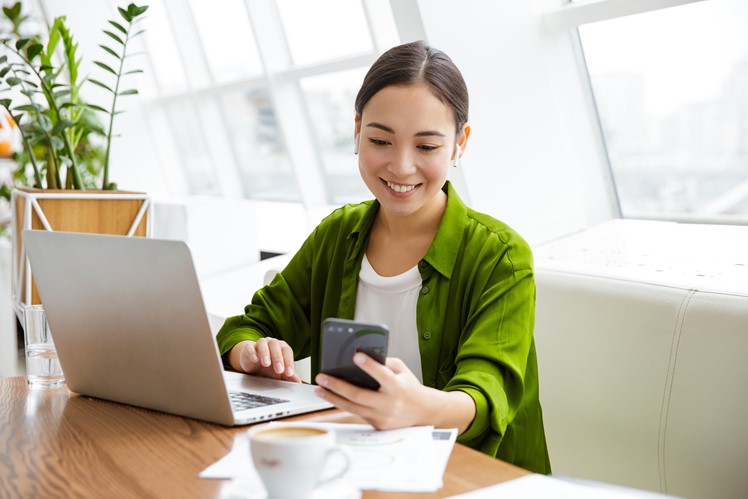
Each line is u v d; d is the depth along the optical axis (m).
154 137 5.71
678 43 2.44
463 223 1.44
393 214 1.41
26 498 0.88
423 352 1.40
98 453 1.02
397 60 1.32
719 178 2.51
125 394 1.24
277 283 1.65
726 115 2.42
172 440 1.06
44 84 2.46
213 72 5.04
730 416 1.38
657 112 2.60
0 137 4.41
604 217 2.84
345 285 1.50
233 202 3.93
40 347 1.41
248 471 0.91
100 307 1.19
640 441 1.50
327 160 4.40
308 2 4.04
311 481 0.80
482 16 2.46
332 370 1.02
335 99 4.14
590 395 1.58
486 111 2.47
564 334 1.64
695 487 1.42
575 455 1.61
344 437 1.01
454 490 0.85
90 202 2.31
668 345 1.47
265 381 1.34
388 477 0.87
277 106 4.29
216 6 4.76
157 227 3.89
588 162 2.78
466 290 1.38
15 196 2.36
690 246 2.17
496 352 1.25
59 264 1.22
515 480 0.87
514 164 2.54
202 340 1.07
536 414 1.40
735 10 2.26
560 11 2.55
